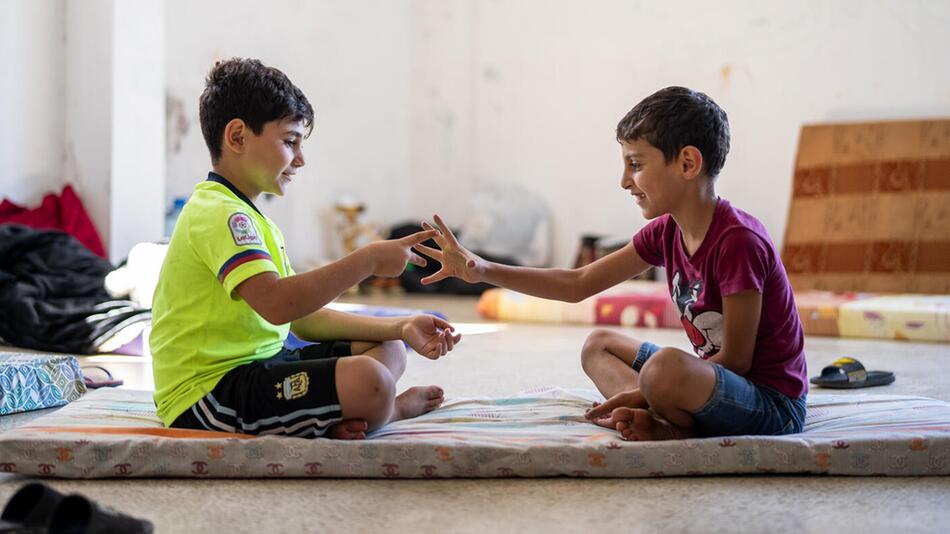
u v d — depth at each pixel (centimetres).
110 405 248
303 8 698
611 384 253
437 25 767
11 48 524
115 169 530
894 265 559
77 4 534
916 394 314
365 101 750
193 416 219
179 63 617
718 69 645
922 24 578
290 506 190
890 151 573
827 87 608
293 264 702
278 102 220
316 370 212
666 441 213
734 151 639
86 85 534
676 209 223
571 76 710
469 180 762
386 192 771
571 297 253
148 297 417
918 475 214
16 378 274
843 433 225
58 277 437
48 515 165
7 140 525
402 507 189
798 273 582
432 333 235
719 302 222
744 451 212
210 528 177
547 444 212
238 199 223
